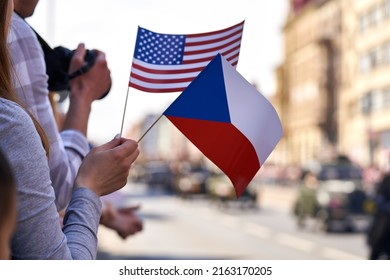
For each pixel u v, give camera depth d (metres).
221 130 1.46
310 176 20.06
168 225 23.28
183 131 1.47
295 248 16.33
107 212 2.98
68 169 1.76
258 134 1.49
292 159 80.00
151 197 44.59
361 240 17.56
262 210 31.30
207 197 40.69
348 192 18.41
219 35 1.72
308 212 19.94
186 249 15.99
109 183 1.46
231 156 1.49
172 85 1.67
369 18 60.84
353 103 63.91
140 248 15.75
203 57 1.70
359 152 61.75
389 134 57.25
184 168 42.31
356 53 63.41
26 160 1.22
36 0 1.78
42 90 1.70
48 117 1.69
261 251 15.79
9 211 0.90
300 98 77.94
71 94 1.99
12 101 1.29
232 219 26.34
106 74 2.03
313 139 73.50
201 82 1.48
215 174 34.50
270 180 64.88
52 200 1.28
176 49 1.70
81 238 1.37
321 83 70.06
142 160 114.69
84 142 1.93
